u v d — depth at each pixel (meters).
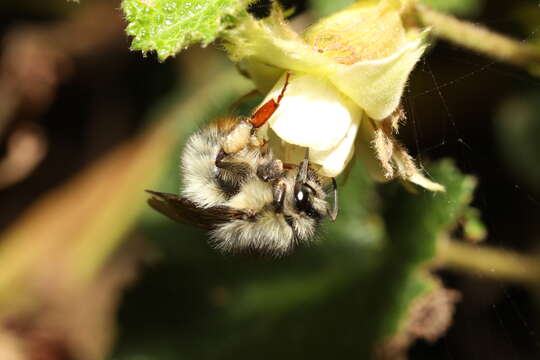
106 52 0.20
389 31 0.13
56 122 0.20
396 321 0.16
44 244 0.19
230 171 0.13
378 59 0.13
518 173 0.17
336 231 0.16
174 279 0.17
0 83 0.20
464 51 0.16
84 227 0.19
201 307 0.17
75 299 0.19
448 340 0.17
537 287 0.16
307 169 0.13
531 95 0.17
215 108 0.17
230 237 0.13
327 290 0.16
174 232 0.17
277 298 0.17
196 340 0.17
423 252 0.16
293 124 0.13
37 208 0.19
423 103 0.16
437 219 0.15
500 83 0.17
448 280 0.17
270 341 0.16
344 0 0.16
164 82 0.19
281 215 0.13
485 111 0.17
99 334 0.18
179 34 0.13
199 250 0.17
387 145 0.13
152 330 0.17
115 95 0.20
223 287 0.17
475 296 0.17
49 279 0.19
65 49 0.20
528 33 0.16
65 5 0.20
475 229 0.15
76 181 0.19
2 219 0.19
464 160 0.16
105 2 0.20
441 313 0.15
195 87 0.18
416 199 0.16
